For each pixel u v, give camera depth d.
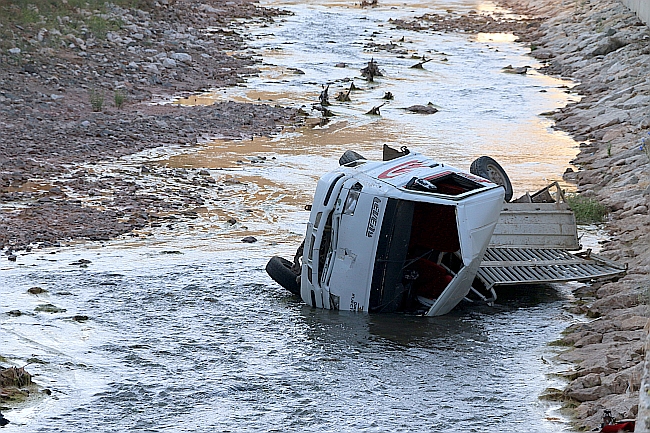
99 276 22.08
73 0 59.91
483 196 19.72
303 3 90.94
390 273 19.84
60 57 49.00
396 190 19.64
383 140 38.88
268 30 72.06
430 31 77.44
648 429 9.23
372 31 75.38
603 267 22.03
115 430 14.36
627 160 32.69
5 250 23.78
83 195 29.05
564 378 16.39
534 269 21.50
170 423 14.64
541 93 51.34
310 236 20.56
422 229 20.80
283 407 15.26
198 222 27.00
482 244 19.55
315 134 39.62
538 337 18.66
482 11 91.38
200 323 19.31
